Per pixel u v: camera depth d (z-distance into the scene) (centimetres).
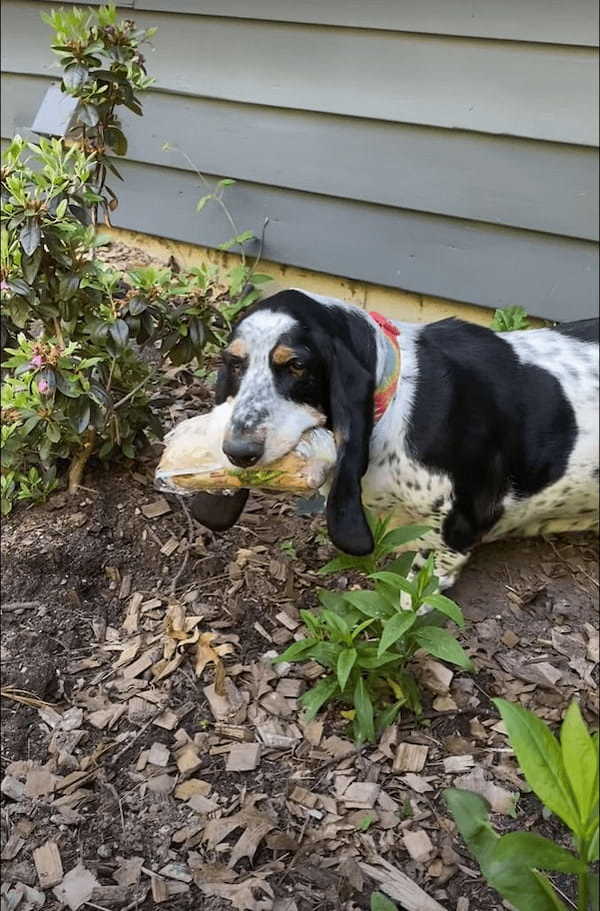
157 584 153
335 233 213
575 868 86
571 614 154
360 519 131
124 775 129
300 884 117
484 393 146
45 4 227
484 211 196
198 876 118
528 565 163
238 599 151
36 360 143
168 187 229
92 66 155
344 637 127
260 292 213
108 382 155
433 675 141
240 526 164
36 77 237
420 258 206
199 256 233
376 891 117
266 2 199
